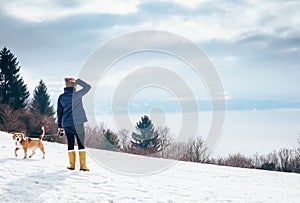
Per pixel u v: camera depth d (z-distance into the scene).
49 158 9.57
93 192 6.16
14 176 6.72
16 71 49.09
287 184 9.56
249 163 50.19
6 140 12.76
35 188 6.05
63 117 7.72
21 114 44.50
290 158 51.34
